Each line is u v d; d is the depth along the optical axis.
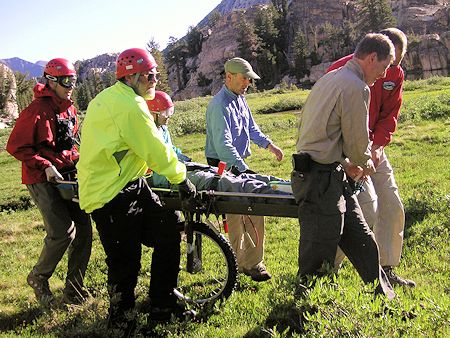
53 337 4.29
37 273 5.16
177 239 4.36
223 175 4.66
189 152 17.88
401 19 111.88
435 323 3.38
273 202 4.38
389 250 4.96
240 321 4.40
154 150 4.00
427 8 113.00
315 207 4.03
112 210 4.08
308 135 4.05
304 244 4.10
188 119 26.33
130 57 4.13
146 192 4.27
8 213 11.96
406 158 11.41
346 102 3.90
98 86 124.06
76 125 5.29
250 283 5.27
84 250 5.34
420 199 7.54
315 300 3.58
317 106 4.01
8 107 101.50
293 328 4.15
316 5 120.06
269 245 6.73
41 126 4.89
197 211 4.54
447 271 5.11
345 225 4.18
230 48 125.75
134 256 4.23
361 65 4.07
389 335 3.32
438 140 13.13
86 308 4.80
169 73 145.62
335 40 108.19
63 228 5.00
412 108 19.08
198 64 136.38
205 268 5.76
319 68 106.19
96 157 4.01
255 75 5.22
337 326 3.34
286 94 50.09
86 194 4.07
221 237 4.79
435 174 9.57
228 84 5.29
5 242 8.63
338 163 4.09
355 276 4.95
